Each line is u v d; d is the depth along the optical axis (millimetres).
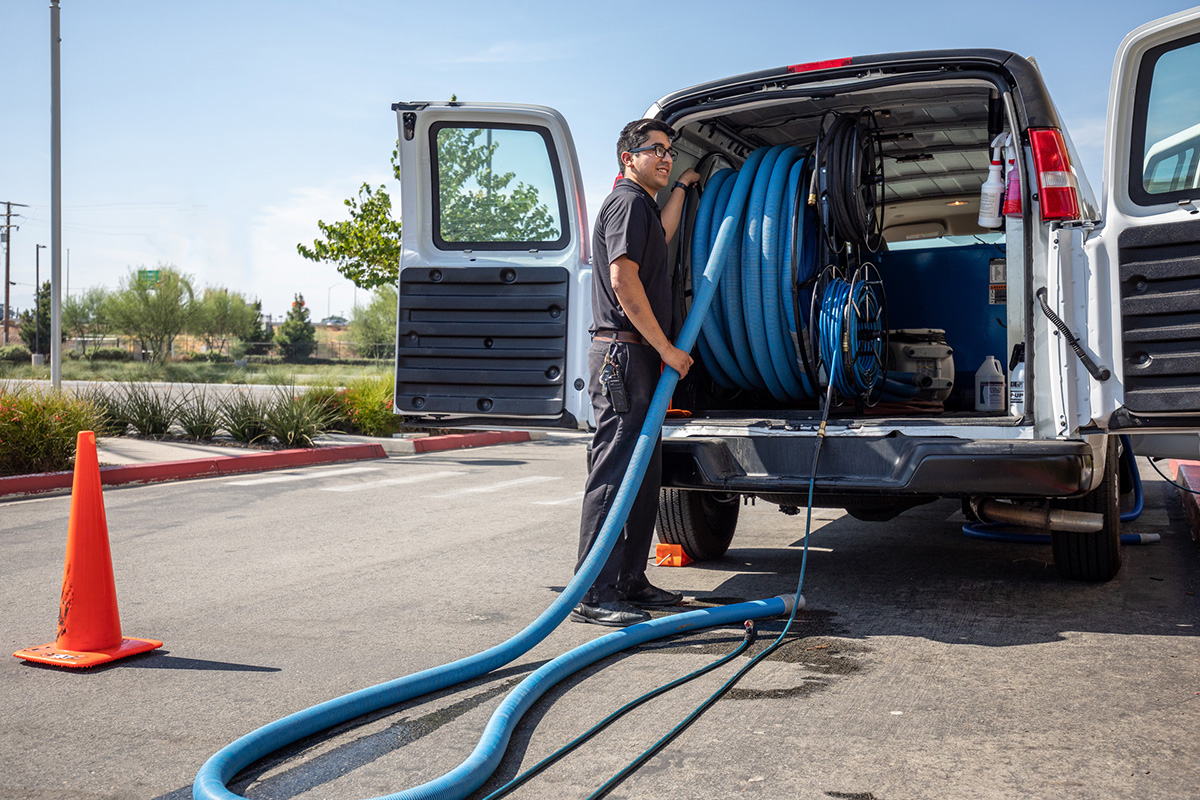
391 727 2996
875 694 3201
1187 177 3664
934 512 7637
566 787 2533
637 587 4363
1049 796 2408
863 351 4938
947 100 4777
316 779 2613
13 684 3447
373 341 61219
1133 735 2801
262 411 12711
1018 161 4031
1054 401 3912
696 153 5363
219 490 8977
